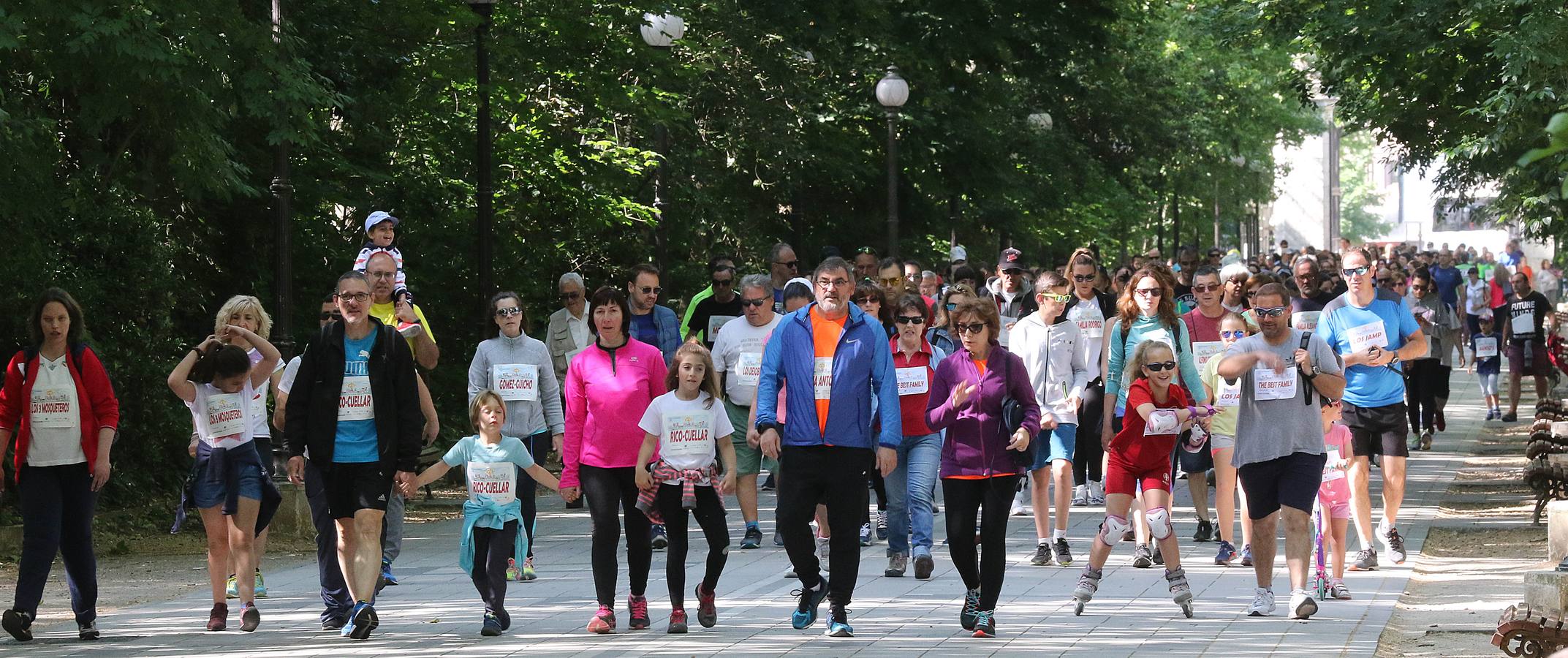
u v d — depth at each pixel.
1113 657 17.53
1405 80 36.69
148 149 34.50
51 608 22.84
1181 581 20.23
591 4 40.38
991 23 57.12
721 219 57.81
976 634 19.00
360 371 19.17
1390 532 25.23
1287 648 18.00
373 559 19.28
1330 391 19.84
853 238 63.12
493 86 40.62
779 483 18.98
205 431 20.33
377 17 38.62
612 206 48.12
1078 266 27.45
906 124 59.09
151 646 19.16
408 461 19.30
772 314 26.95
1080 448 31.58
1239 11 43.50
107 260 32.94
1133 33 79.56
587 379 19.69
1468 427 49.59
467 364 46.34
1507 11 32.31
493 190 44.91
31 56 28.73
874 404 23.45
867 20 53.47
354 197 42.59
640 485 19.34
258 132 37.38
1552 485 28.17
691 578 24.33
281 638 19.61
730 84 51.97
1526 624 14.64
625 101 42.34
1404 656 17.83
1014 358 19.11
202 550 29.97
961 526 19.11
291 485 30.09
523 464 19.78
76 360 20.00
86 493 19.98
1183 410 20.03
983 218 68.94
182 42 27.92
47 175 28.94
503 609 19.61
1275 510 20.31
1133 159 79.94
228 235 40.44
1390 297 24.84
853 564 18.91
